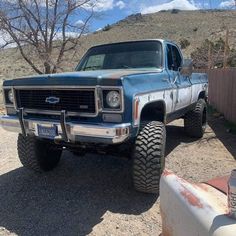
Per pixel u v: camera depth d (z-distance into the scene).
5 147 7.86
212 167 6.11
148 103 4.69
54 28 21.70
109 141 4.06
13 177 5.68
